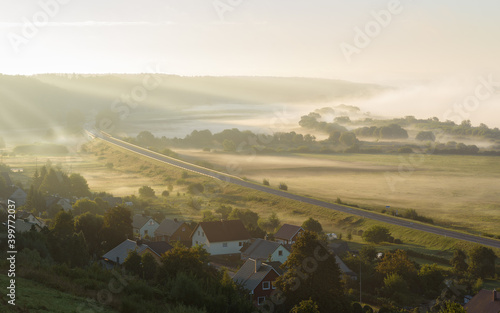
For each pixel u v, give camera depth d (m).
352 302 45.84
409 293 56.81
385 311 47.69
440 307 49.78
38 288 27.73
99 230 68.56
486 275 66.19
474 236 89.06
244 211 104.75
